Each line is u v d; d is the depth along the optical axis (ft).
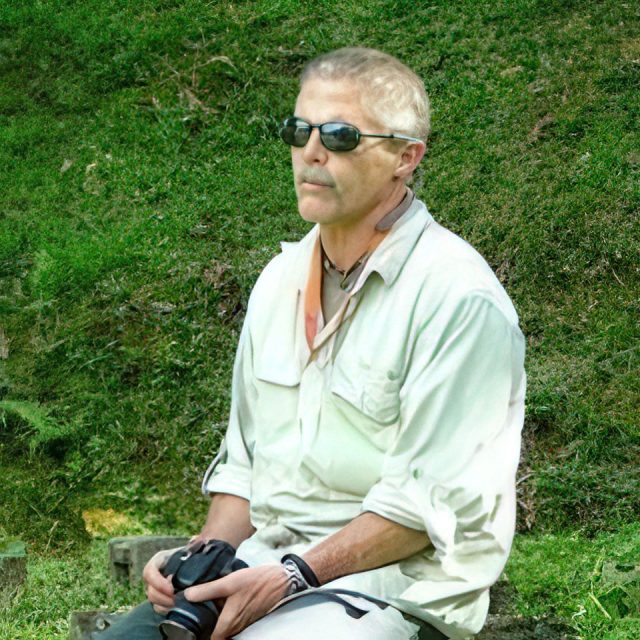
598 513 21.61
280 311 14.06
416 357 12.87
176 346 27.25
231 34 36.78
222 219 30.83
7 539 23.29
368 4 37.58
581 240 27.71
